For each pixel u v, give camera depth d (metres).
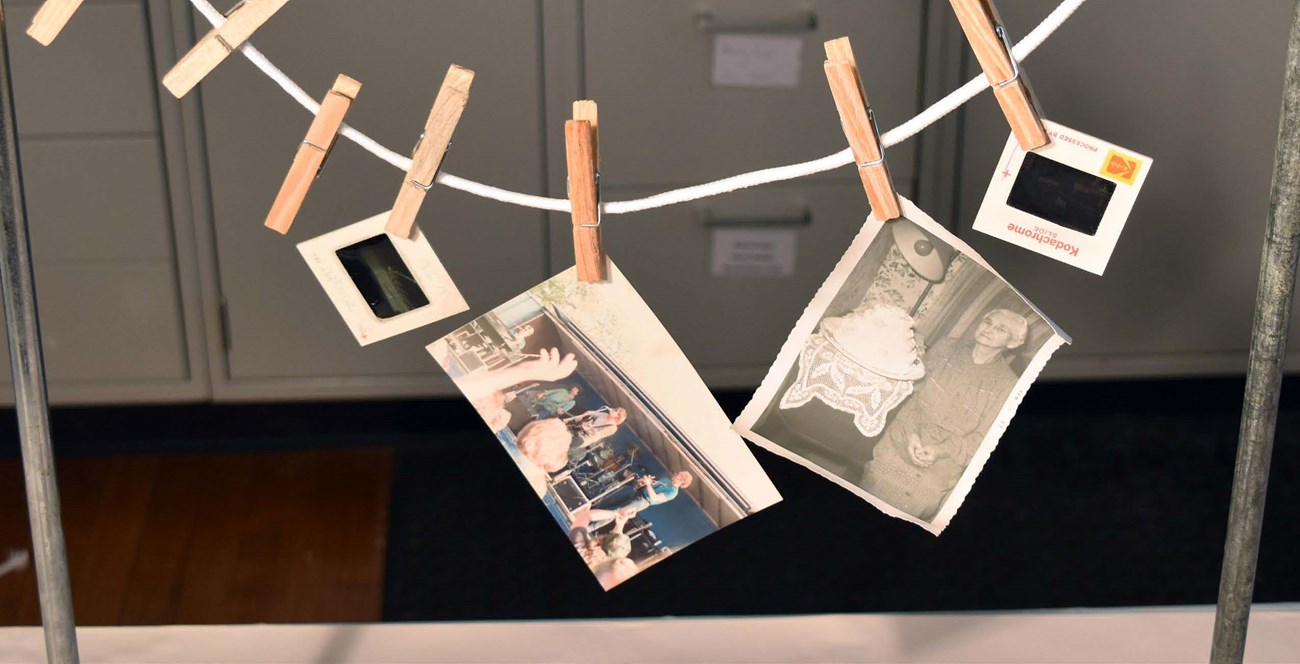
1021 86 0.52
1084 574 1.73
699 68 1.76
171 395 1.93
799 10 1.73
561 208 0.56
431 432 2.11
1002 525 1.85
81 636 0.76
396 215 0.57
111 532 1.82
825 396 0.60
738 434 0.61
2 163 0.54
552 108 1.77
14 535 1.81
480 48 1.73
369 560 1.77
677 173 1.82
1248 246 1.91
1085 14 1.76
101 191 1.80
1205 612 0.77
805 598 1.70
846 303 0.59
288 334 1.91
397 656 0.74
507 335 0.61
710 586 1.73
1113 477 1.96
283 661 0.74
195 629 0.77
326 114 0.55
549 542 1.82
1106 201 0.54
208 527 1.84
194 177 1.80
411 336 1.92
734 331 1.92
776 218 1.85
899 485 0.60
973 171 1.82
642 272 1.87
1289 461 1.97
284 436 2.10
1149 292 1.94
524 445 0.61
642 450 0.61
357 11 1.70
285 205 0.56
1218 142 1.84
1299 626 0.76
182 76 0.55
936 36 1.74
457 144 1.78
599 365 0.61
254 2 0.54
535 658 0.74
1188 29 1.77
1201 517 1.85
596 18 1.73
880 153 0.54
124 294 1.87
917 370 0.59
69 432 2.08
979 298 0.58
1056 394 2.16
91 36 1.72
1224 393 2.16
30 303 0.56
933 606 1.67
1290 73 0.49
